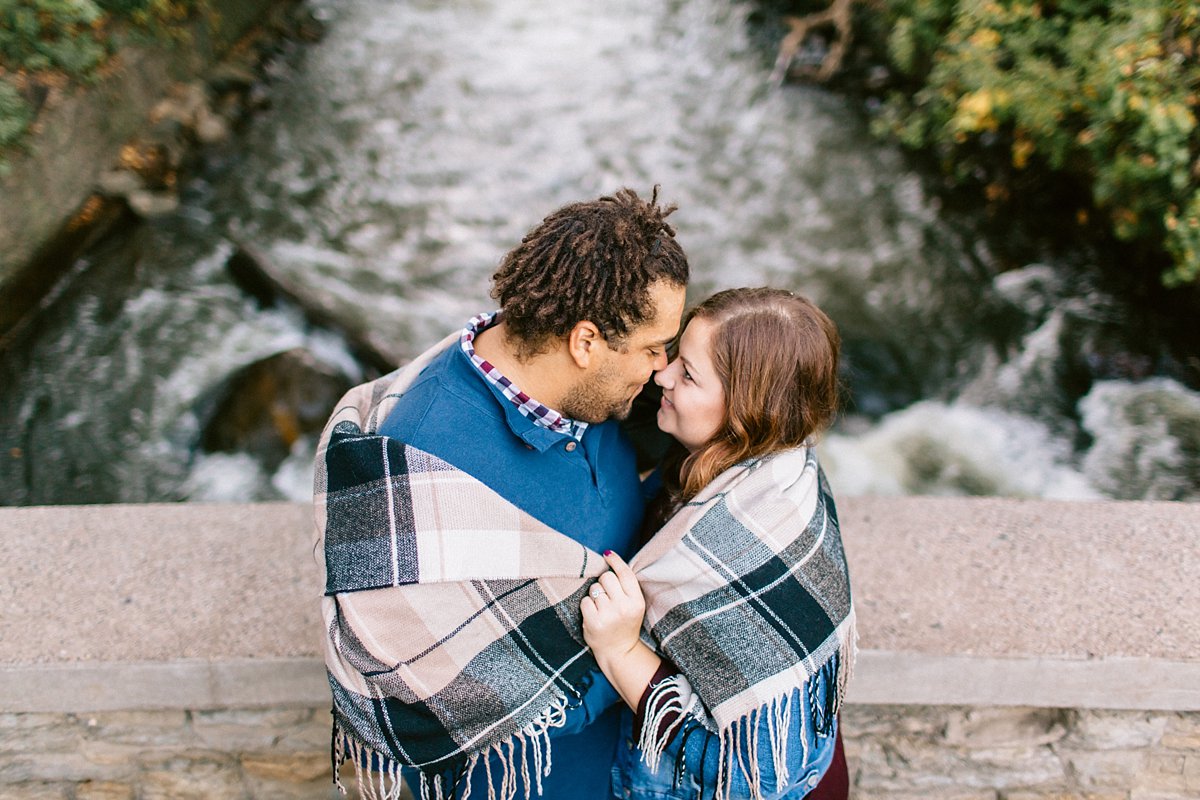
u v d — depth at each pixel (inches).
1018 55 185.5
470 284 192.5
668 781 56.4
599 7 315.0
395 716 49.9
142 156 209.2
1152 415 156.6
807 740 53.8
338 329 174.1
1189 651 66.2
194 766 72.3
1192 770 72.7
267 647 66.9
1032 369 167.6
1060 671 66.4
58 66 186.4
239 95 249.8
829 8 256.8
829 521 54.7
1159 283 174.1
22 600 71.1
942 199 211.0
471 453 49.0
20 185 168.1
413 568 47.9
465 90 268.1
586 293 45.3
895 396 164.6
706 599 51.1
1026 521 80.7
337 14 307.0
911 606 70.5
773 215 213.5
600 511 54.2
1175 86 156.1
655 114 255.8
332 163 231.8
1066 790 73.9
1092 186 180.9
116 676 66.1
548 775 55.5
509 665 50.4
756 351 50.7
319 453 53.6
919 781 73.9
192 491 142.3
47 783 72.6
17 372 160.9
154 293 180.9
